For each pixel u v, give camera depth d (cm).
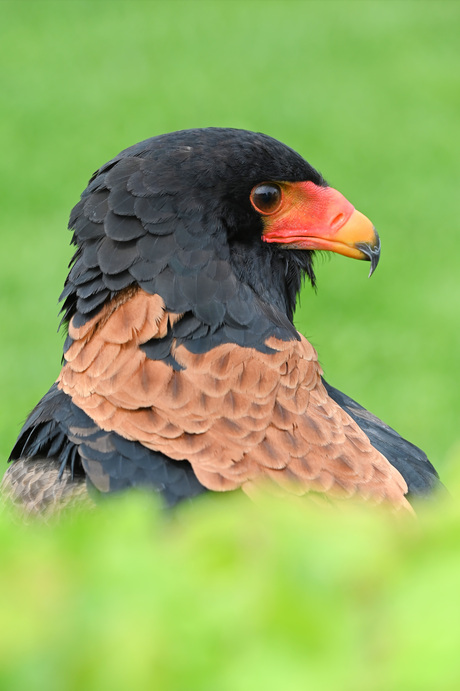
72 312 714
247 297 680
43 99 3300
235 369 647
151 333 652
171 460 623
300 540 300
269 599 277
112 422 637
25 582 295
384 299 2042
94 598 285
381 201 2527
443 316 1961
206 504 595
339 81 3447
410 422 1608
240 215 704
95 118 3128
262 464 621
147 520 337
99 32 4022
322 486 624
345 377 1745
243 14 4225
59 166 2747
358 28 4006
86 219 698
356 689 259
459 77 3456
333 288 2088
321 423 649
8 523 347
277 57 3703
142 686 267
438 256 2228
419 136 2958
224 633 272
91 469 623
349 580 285
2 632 277
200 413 633
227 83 3434
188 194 681
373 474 648
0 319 1948
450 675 256
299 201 731
